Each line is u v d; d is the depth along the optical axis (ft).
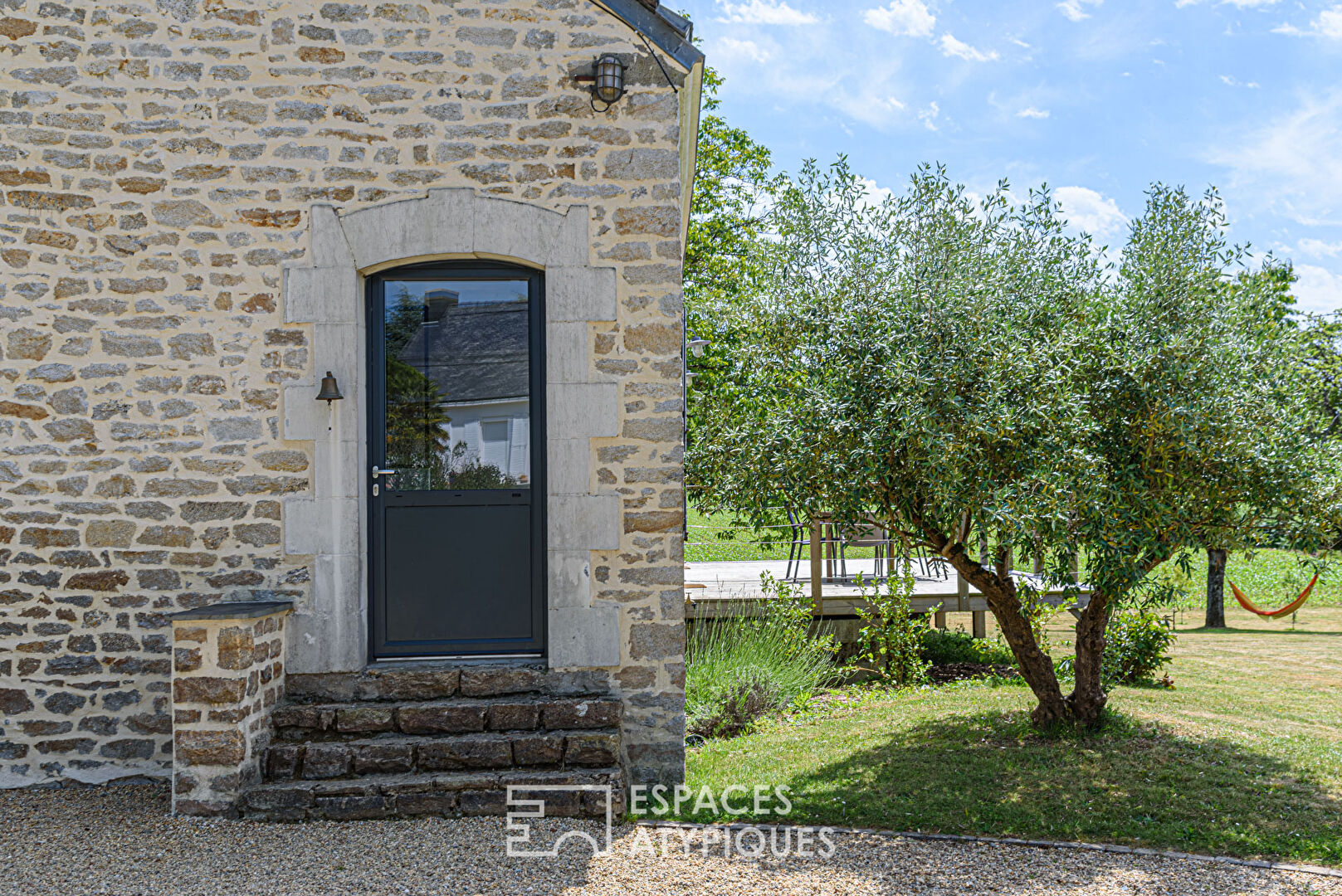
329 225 16.22
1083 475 16.02
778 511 18.15
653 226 16.40
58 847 13.34
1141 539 16.34
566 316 16.29
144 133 16.16
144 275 16.16
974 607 30.78
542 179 16.40
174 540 16.12
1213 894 12.14
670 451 16.34
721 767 18.54
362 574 16.43
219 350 16.20
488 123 16.37
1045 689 19.76
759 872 12.67
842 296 18.15
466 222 16.29
